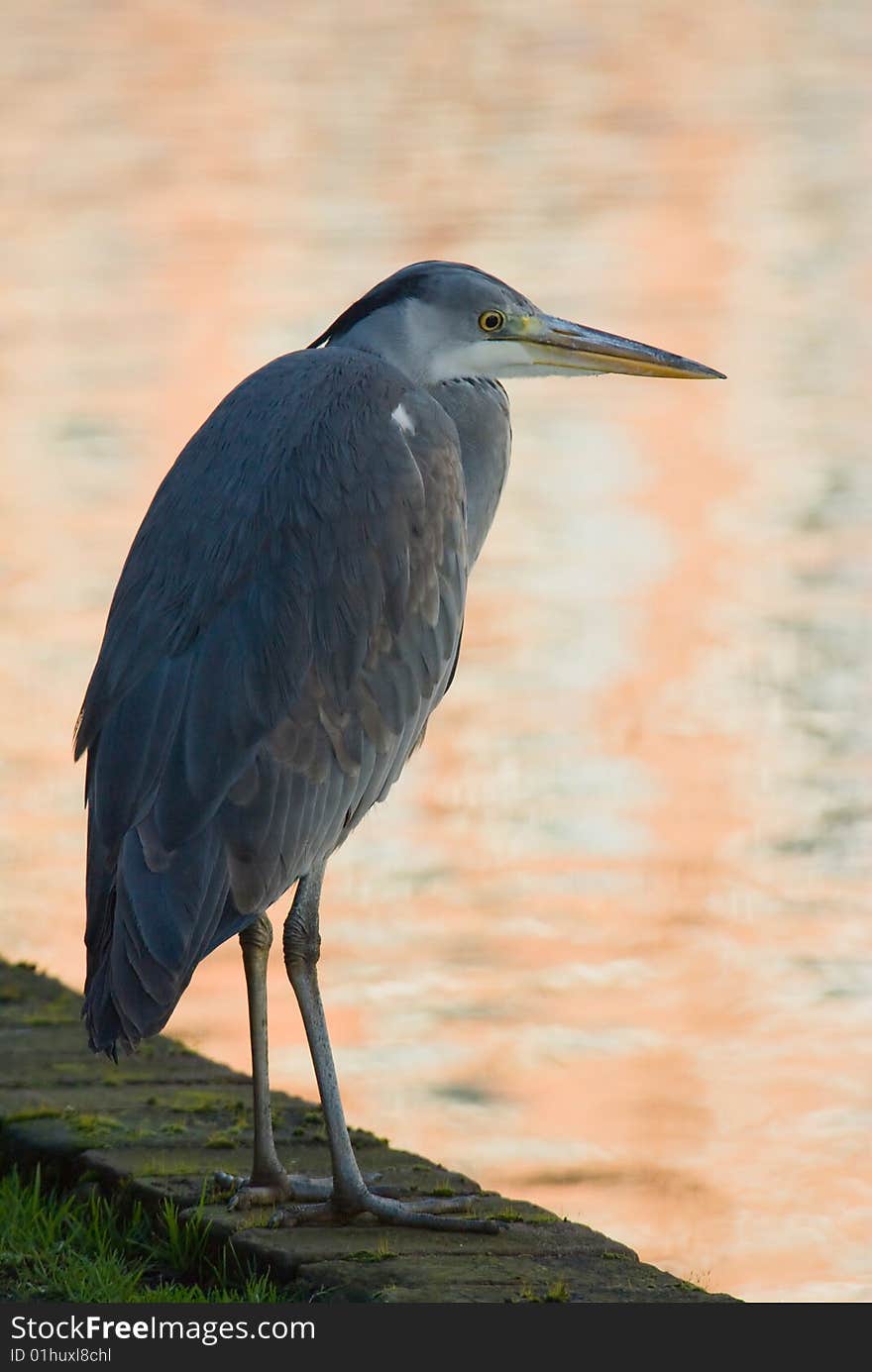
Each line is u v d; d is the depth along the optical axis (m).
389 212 55.16
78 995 10.59
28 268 46.94
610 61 94.69
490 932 14.02
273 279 44.38
